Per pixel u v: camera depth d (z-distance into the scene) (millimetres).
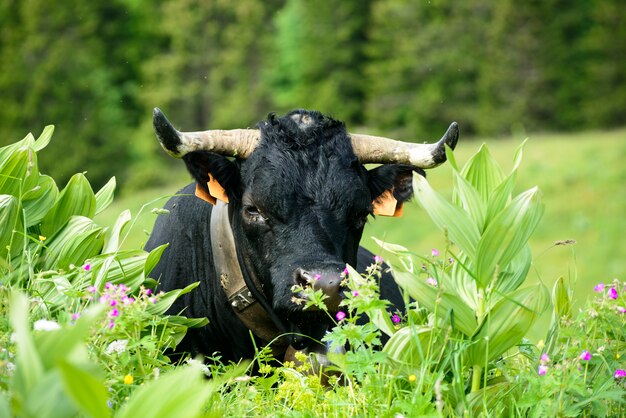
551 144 74438
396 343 8078
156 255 9625
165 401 5094
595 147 68938
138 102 112375
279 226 9703
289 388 8133
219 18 114438
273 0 116875
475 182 8570
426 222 55594
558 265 46281
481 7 104812
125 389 7289
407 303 8117
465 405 7711
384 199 10867
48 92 107000
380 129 105250
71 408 4793
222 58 112688
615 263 45562
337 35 108750
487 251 7891
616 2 99875
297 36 111312
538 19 101312
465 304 7926
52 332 5129
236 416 7574
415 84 104875
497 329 7891
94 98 109562
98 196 10969
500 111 100312
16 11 110188
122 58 115562
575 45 101062
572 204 56406
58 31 110875
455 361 7770
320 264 9133
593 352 8453
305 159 9891
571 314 9188
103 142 107188
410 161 10664
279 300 9367
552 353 8820
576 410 7727
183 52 112812
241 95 111312
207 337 11039
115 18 116062
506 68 101125
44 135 10750
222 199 10188
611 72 99625
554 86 101062
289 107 110125
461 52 102500
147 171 104062
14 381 4957
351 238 9977
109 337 7680
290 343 10047
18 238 9672
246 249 10102
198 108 112812
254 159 10039
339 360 7910
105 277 9023
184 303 11227
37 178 10227
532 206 7824
